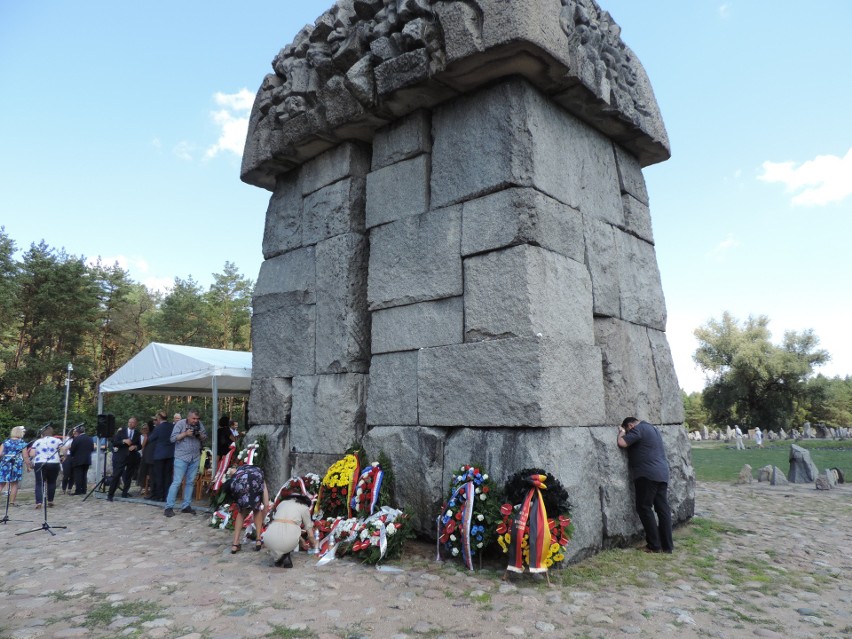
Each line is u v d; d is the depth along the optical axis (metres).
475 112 6.06
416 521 5.79
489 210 5.75
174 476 8.52
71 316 39.41
